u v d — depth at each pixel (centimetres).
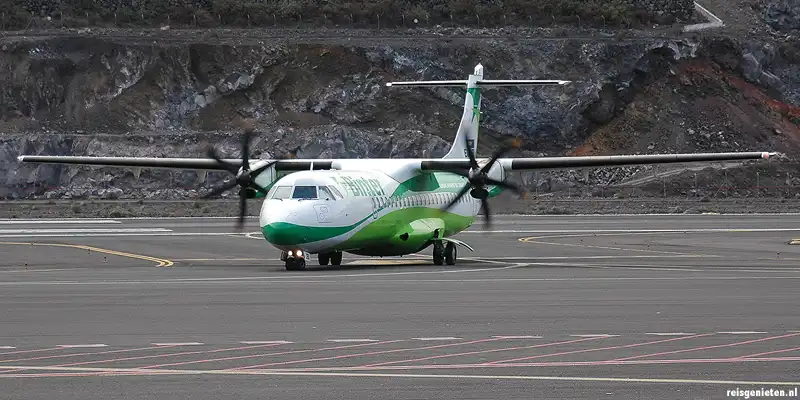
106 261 16562
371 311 9644
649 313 9425
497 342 7738
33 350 7444
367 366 6756
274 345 7638
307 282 12731
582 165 16512
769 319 8969
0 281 12988
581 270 14638
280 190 14762
